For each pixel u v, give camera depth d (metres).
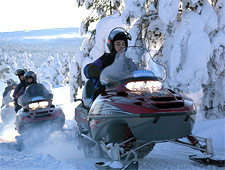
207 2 9.56
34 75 8.89
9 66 64.50
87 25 13.95
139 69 4.53
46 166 4.31
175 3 8.92
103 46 12.53
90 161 5.01
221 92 10.00
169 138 3.98
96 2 13.99
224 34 9.46
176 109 3.86
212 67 9.66
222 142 5.75
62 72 62.25
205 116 10.27
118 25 12.27
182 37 9.21
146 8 10.32
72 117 15.15
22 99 7.88
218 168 4.07
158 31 9.70
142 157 4.97
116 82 4.47
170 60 9.23
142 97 4.02
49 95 7.95
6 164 4.44
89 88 5.52
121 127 4.37
